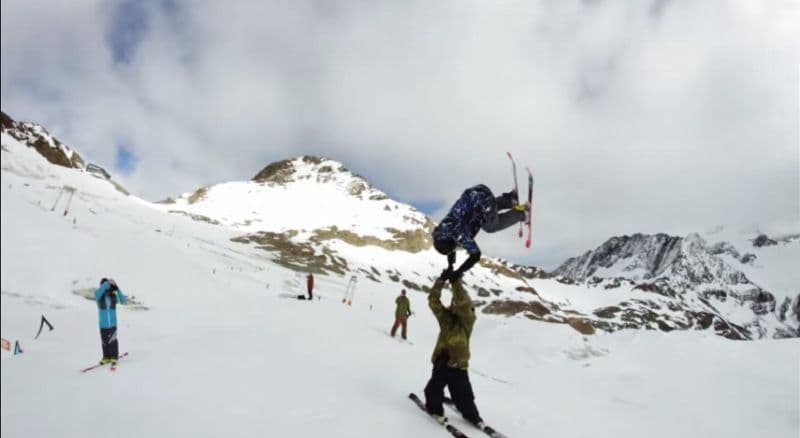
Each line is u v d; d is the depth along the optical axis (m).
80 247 18.61
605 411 9.02
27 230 14.84
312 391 7.05
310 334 14.41
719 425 8.59
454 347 6.76
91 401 5.50
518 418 7.77
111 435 4.58
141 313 16.95
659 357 13.46
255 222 130.00
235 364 8.37
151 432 4.78
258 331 13.85
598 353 15.74
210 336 12.32
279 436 5.14
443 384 6.78
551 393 10.34
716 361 12.45
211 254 47.41
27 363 7.49
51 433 4.41
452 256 6.37
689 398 10.08
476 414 6.79
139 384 6.57
